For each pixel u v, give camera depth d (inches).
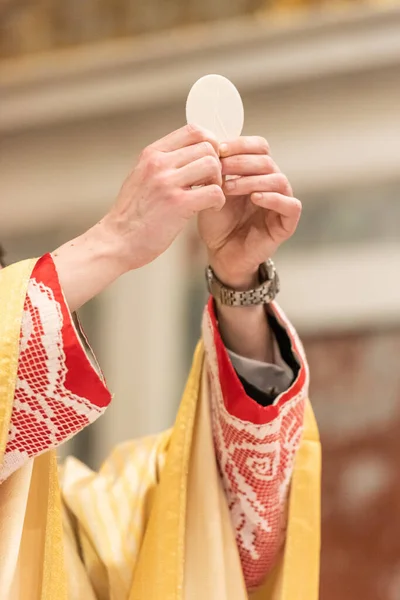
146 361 185.2
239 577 83.2
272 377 84.6
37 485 79.9
